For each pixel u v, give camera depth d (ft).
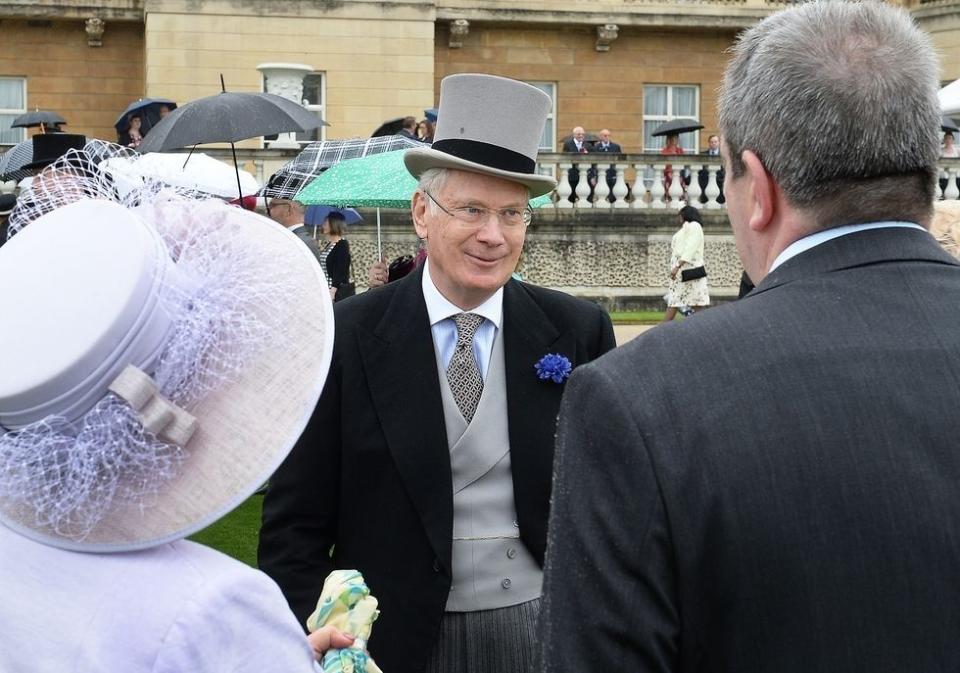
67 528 5.69
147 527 5.74
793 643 5.72
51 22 91.35
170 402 5.72
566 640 5.87
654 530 5.82
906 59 6.21
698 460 5.86
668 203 68.59
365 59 88.43
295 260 6.39
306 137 84.23
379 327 10.88
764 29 6.56
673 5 95.55
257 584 5.67
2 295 5.66
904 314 6.13
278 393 5.98
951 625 5.68
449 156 10.51
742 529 5.77
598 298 66.28
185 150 39.68
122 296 5.55
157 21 85.92
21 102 92.07
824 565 5.71
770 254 6.63
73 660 5.43
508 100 10.57
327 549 10.82
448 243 10.71
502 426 10.66
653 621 5.79
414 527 10.41
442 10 92.02
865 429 5.84
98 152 6.91
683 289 55.01
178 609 5.47
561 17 94.07
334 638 7.86
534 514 10.53
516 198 10.78
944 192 65.10
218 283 5.99
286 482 10.74
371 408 10.62
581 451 6.09
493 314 10.96
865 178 6.21
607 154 67.41
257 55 87.15
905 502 5.74
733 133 6.56
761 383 5.98
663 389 6.03
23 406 5.46
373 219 62.90
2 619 5.56
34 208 6.72
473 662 10.32
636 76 97.50
